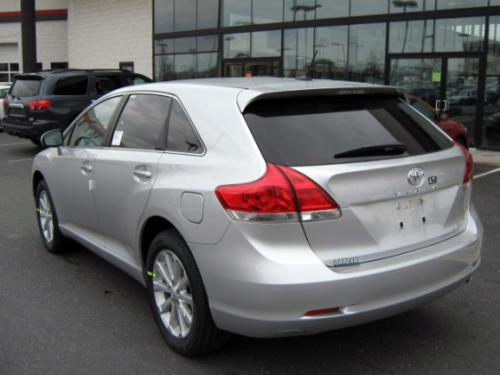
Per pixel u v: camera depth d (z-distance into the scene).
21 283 4.82
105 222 4.37
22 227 6.64
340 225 2.99
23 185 9.36
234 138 3.21
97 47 23.61
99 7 23.23
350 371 3.38
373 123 3.44
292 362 3.49
